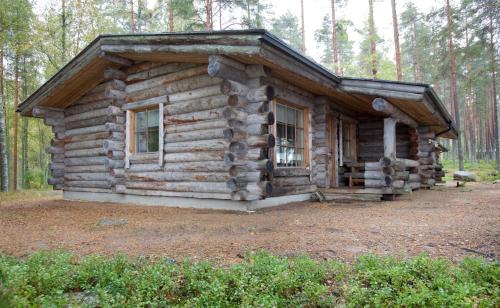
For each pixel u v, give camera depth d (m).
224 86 6.53
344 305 2.60
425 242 4.13
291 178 8.27
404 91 7.64
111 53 8.23
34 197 12.37
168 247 4.18
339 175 10.56
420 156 12.48
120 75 8.84
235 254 3.84
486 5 18.06
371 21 19.22
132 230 5.28
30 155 28.25
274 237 4.53
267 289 2.73
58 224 6.03
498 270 2.83
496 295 2.52
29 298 2.66
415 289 2.58
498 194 10.02
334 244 4.12
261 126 6.69
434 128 13.13
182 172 7.79
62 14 16.42
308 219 5.84
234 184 6.62
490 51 21.39
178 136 7.86
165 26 23.20
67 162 10.97
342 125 11.34
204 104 7.39
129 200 9.02
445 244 4.02
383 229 4.88
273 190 7.60
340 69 21.66
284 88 8.09
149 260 3.59
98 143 9.91
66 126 10.98
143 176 8.55
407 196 9.41
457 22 20.53
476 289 2.52
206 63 7.38
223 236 4.69
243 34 5.90
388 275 2.85
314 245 4.09
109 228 5.52
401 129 12.13
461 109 37.94
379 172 8.30
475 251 3.72
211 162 7.27
